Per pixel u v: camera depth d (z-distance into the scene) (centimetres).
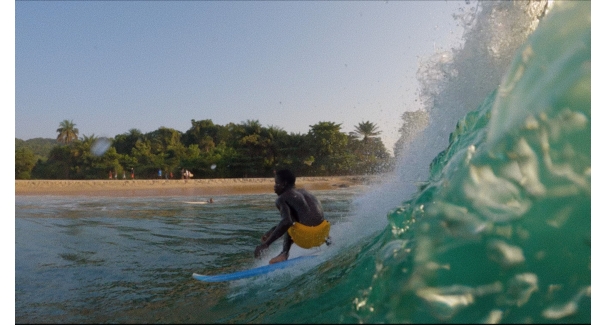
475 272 176
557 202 183
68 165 4262
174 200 1470
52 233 628
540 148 188
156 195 1844
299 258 366
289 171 390
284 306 248
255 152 4672
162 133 5450
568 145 187
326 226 384
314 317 211
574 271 179
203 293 315
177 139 5503
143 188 2502
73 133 5500
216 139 6100
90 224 749
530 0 383
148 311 273
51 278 368
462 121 301
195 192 2128
